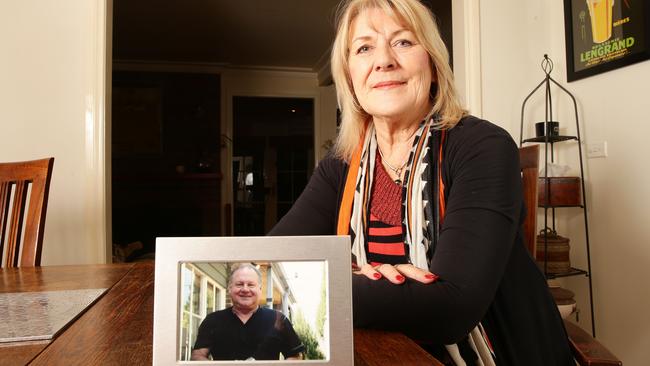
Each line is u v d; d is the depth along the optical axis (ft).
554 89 8.46
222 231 18.01
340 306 1.32
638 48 6.51
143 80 17.87
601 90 7.32
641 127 6.58
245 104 20.79
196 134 18.17
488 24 8.31
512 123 8.37
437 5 12.76
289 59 18.02
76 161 7.11
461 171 2.57
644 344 6.63
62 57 7.11
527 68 8.45
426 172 2.81
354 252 3.03
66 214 7.06
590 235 7.67
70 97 7.11
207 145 18.24
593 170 7.57
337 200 3.34
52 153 7.06
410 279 2.01
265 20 13.89
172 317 1.30
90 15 7.14
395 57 3.02
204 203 17.79
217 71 18.43
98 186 7.08
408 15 2.99
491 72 8.31
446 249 2.18
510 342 2.50
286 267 1.33
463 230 2.23
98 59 7.13
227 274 1.32
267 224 21.30
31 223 4.60
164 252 1.31
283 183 21.43
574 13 7.78
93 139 7.09
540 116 8.54
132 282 3.06
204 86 18.31
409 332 1.93
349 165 3.40
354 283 2.00
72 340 1.72
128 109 17.75
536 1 8.51
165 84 18.02
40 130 7.05
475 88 8.19
